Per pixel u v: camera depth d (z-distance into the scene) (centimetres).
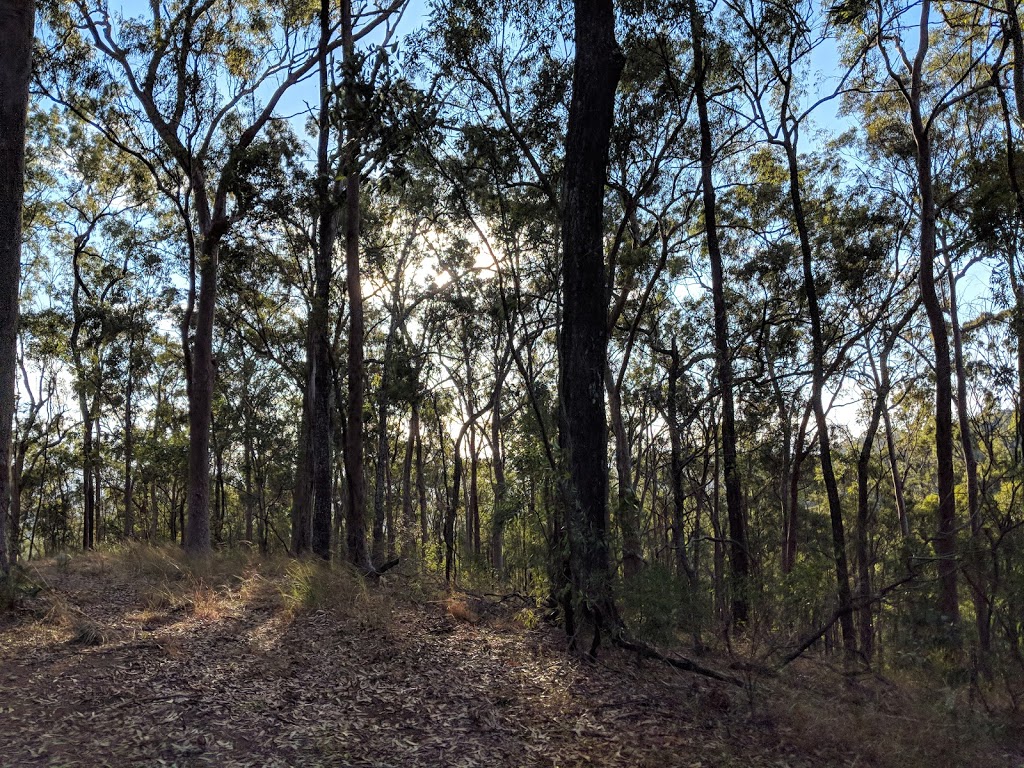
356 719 554
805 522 2348
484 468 3462
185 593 943
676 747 536
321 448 1547
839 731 577
